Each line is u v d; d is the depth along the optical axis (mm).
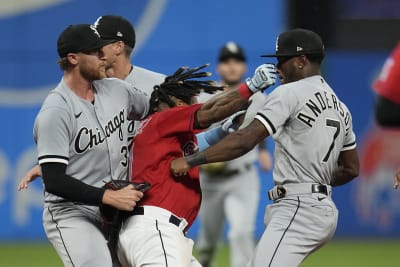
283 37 20750
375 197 47500
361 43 49438
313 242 20031
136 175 19297
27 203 45469
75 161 19188
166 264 18203
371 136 47531
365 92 47875
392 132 47406
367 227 47531
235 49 32812
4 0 45656
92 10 45906
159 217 18812
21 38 45844
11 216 45406
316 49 20625
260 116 19609
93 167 19344
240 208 30969
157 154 19094
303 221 19969
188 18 46312
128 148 20016
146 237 18594
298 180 20219
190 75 20188
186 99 20234
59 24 46000
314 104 20047
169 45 46219
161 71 46156
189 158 19000
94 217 19578
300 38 20578
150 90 22547
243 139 19312
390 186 47531
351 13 49500
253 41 46656
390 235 47594
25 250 42062
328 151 20250
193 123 18984
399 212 47688
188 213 19281
